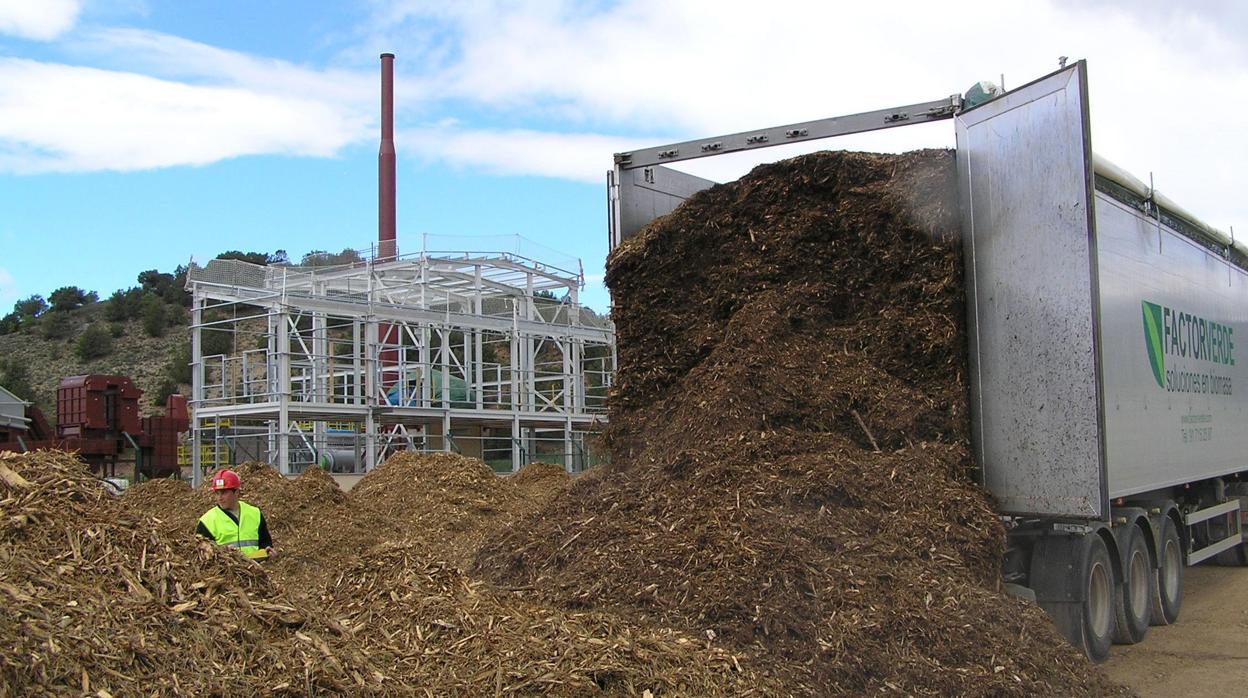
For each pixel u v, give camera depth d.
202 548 4.77
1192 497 10.24
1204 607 9.66
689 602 5.36
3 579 3.80
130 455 20.92
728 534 5.78
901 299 7.11
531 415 29.06
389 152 36.59
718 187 7.98
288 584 9.36
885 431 6.69
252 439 27.52
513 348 28.80
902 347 6.98
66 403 19.80
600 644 4.79
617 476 7.07
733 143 7.95
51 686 3.27
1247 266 12.23
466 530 12.35
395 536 11.70
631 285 8.03
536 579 6.04
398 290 29.44
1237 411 11.18
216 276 24.28
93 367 55.09
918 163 7.16
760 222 7.73
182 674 3.68
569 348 31.61
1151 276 8.70
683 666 4.73
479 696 4.26
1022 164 6.50
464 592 5.45
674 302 7.90
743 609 5.23
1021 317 6.49
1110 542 7.59
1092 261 6.07
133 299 63.53
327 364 27.28
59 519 4.43
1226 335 10.99
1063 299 6.25
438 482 14.03
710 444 6.61
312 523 11.40
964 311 6.86
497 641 4.79
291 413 23.44
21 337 60.22
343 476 23.47
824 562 5.57
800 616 5.20
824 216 7.46
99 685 3.38
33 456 4.98
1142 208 8.59
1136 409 8.00
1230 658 7.41
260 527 7.28
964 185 6.89
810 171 7.57
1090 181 6.09
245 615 4.33
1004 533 6.21
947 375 6.82
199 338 23.97
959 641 5.23
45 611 3.63
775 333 7.19
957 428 6.64
